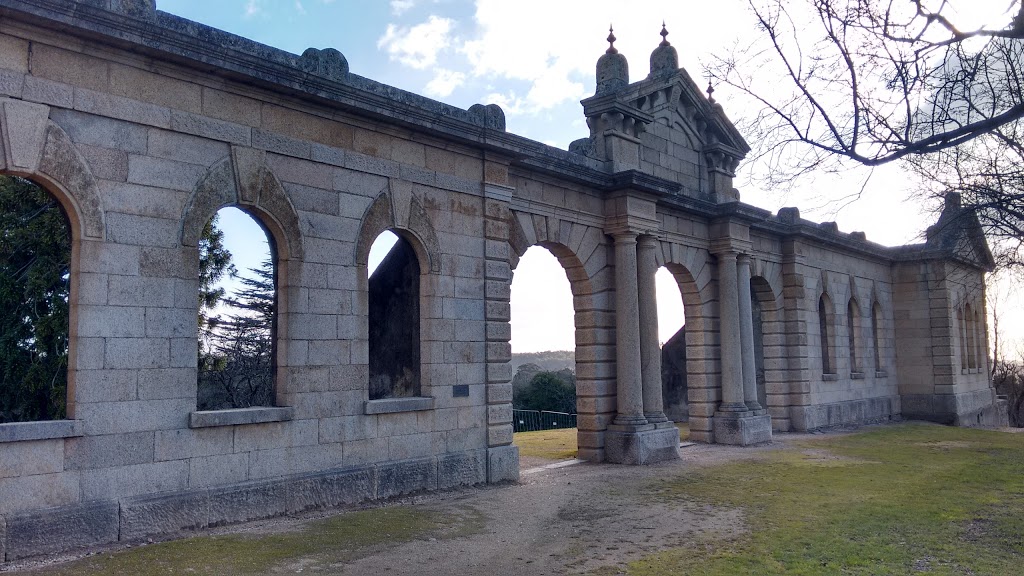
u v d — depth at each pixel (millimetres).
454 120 14367
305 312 12367
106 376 10094
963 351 34750
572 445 22172
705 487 15039
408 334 14930
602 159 19016
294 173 12375
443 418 14398
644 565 9414
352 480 12727
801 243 27062
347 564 9297
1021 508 12992
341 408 12766
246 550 9758
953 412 32219
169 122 10906
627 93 19469
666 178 21047
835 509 12898
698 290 22391
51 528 9406
